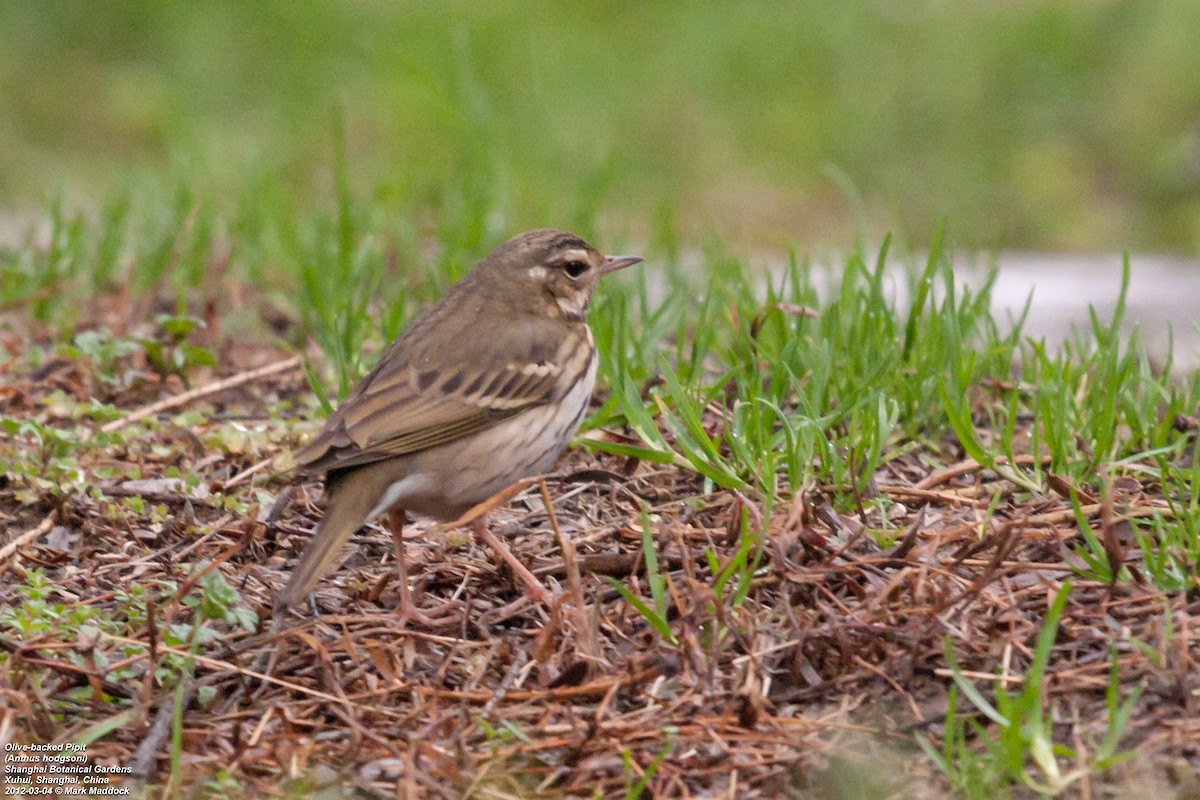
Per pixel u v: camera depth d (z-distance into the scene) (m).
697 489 11.75
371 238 16.33
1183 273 23.78
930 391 12.72
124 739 9.32
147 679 9.34
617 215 26.66
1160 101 32.72
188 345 14.94
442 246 18.22
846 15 35.72
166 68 34.19
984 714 9.05
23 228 22.27
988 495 11.51
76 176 29.73
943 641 9.41
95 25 35.28
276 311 16.52
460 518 10.47
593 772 8.88
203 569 9.95
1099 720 8.97
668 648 9.65
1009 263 24.83
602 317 14.18
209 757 9.12
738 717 9.17
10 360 14.80
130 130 31.91
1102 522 10.37
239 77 33.75
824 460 11.41
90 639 9.62
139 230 19.00
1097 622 9.73
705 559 10.58
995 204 31.14
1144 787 8.48
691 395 12.70
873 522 11.06
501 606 10.55
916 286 16.33
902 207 30.89
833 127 32.38
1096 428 12.00
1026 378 13.79
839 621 9.55
